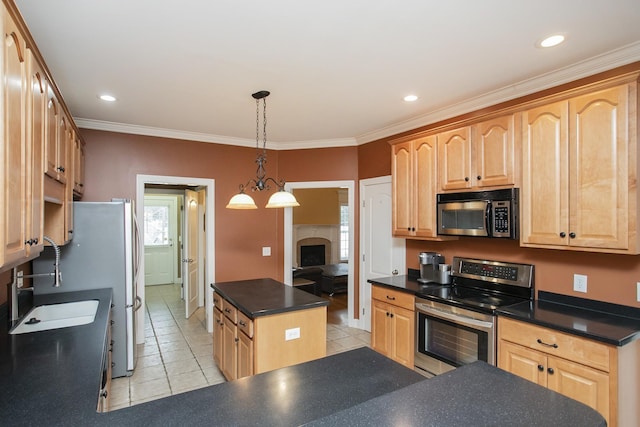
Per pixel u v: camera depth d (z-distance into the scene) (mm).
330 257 8570
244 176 4816
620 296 2307
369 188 4559
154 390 3070
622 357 1879
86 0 1722
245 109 3473
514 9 1818
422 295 2979
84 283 3141
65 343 1856
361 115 3680
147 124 4012
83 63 2434
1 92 1044
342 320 5102
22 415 1147
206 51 2271
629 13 1849
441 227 3150
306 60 2408
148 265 8031
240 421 1092
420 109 3482
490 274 3033
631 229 2018
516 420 940
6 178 1104
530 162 2500
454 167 3051
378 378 1434
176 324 4945
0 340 1902
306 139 4785
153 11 1826
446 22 1942
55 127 2006
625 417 1918
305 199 8266
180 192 7145
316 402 1227
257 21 1929
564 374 2064
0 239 1052
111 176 4012
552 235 2375
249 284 3512
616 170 2072
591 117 2180
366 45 2203
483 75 2662
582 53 2303
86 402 1233
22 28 1273
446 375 1225
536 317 2254
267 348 2531
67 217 2535
